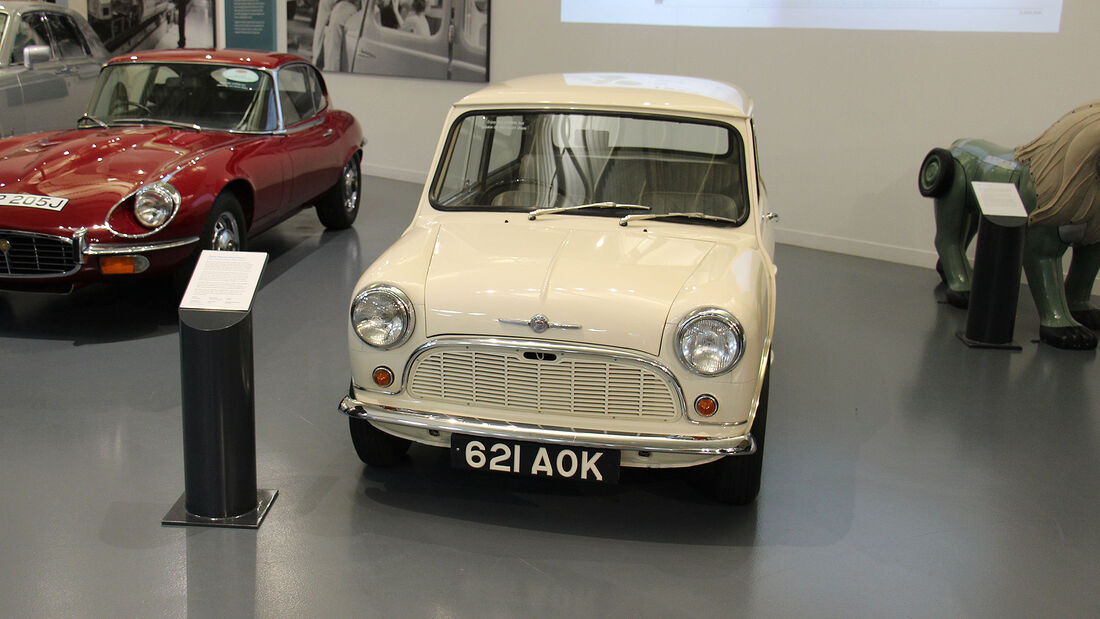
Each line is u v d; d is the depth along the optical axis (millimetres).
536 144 3561
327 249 6672
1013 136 6527
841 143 7266
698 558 2879
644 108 3523
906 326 5504
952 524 3162
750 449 2785
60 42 7621
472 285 2873
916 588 2766
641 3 7980
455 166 3604
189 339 2842
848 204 7340
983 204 5062
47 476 3234
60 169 4730
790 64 7363
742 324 2748
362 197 8812
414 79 9633
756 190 3453
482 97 3652
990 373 4723
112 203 4496
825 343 5125
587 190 3498
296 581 2672
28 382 4055
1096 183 4965
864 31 6969
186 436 2934
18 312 5039
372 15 9711
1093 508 3324
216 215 4961
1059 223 5137
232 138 5523
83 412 3768
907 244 7105
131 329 4812
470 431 2857
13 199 4457
